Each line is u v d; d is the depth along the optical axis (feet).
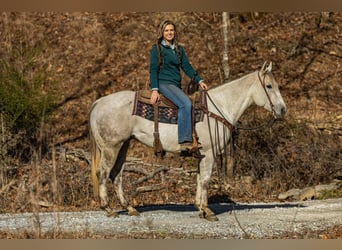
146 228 34.53
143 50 72.02
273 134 55.06
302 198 48.34
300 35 72.43
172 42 36.32
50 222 36.50
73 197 46.16
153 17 75.77
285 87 66.13
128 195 48.08
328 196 48.67
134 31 74.13
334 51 71.15
